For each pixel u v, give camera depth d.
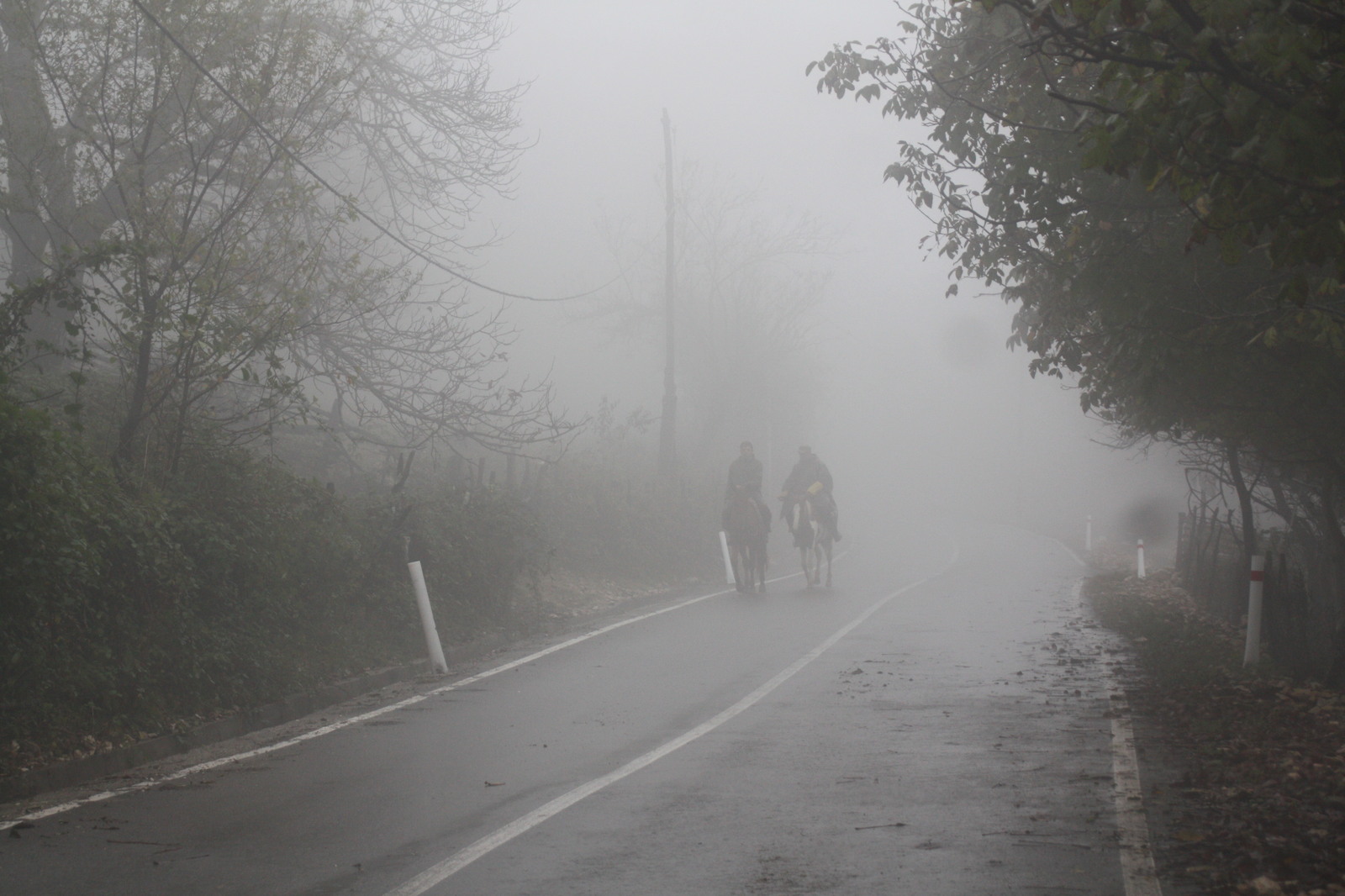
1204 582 18.89
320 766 8.93
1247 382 10.37
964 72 11.07
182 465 12.83
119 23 12.98
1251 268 9.42
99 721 9.50
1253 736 9.05
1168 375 9.86
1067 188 9.94
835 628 16.67
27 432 8.88
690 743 9.35
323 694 11.99
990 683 11.96
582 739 9.65
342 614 14.02
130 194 13.33
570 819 7.14
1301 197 6.11
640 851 6.45
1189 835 6.53
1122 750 8.85
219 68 13.45
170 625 10.79
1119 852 6.29
